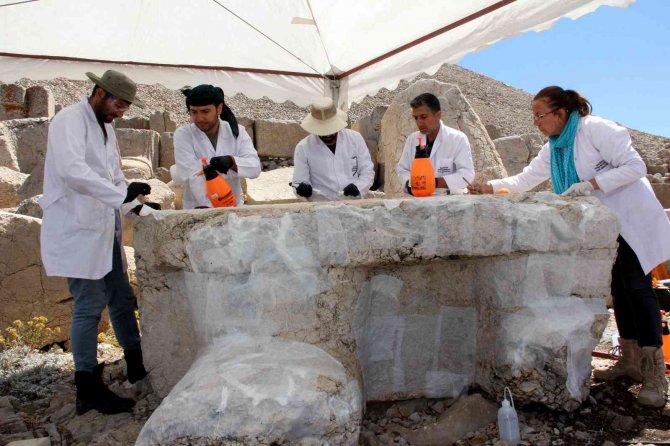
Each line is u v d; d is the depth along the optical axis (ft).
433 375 11.64
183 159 14.51
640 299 11.48
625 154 11.38
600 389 12.07
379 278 11.23
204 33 19.54
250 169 14.24
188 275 10.80
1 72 19.20
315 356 9.86
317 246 10.30
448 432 10.41
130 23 18.57
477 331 11.53
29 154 34.99
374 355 11.49
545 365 10.34
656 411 11.23
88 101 11.76
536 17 15.92
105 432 10.82
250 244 10.22
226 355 9.77
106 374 13.50
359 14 18.34
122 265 12.48
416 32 18.52
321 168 16.28
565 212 10.83
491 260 10.99
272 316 10.17
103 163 11.87
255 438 8.49
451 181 14.75
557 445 10.09
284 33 19.80
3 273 16.51
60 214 11.34
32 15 17.34
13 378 13.32
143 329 11.68
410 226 10.50
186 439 8.54
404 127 29.01
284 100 22.26
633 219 11.53
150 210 11.43
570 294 11.01
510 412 10.05
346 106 22.08
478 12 16.88
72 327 11.54
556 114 11.87
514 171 33.71
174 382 11.73
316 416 8.74
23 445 10.23
